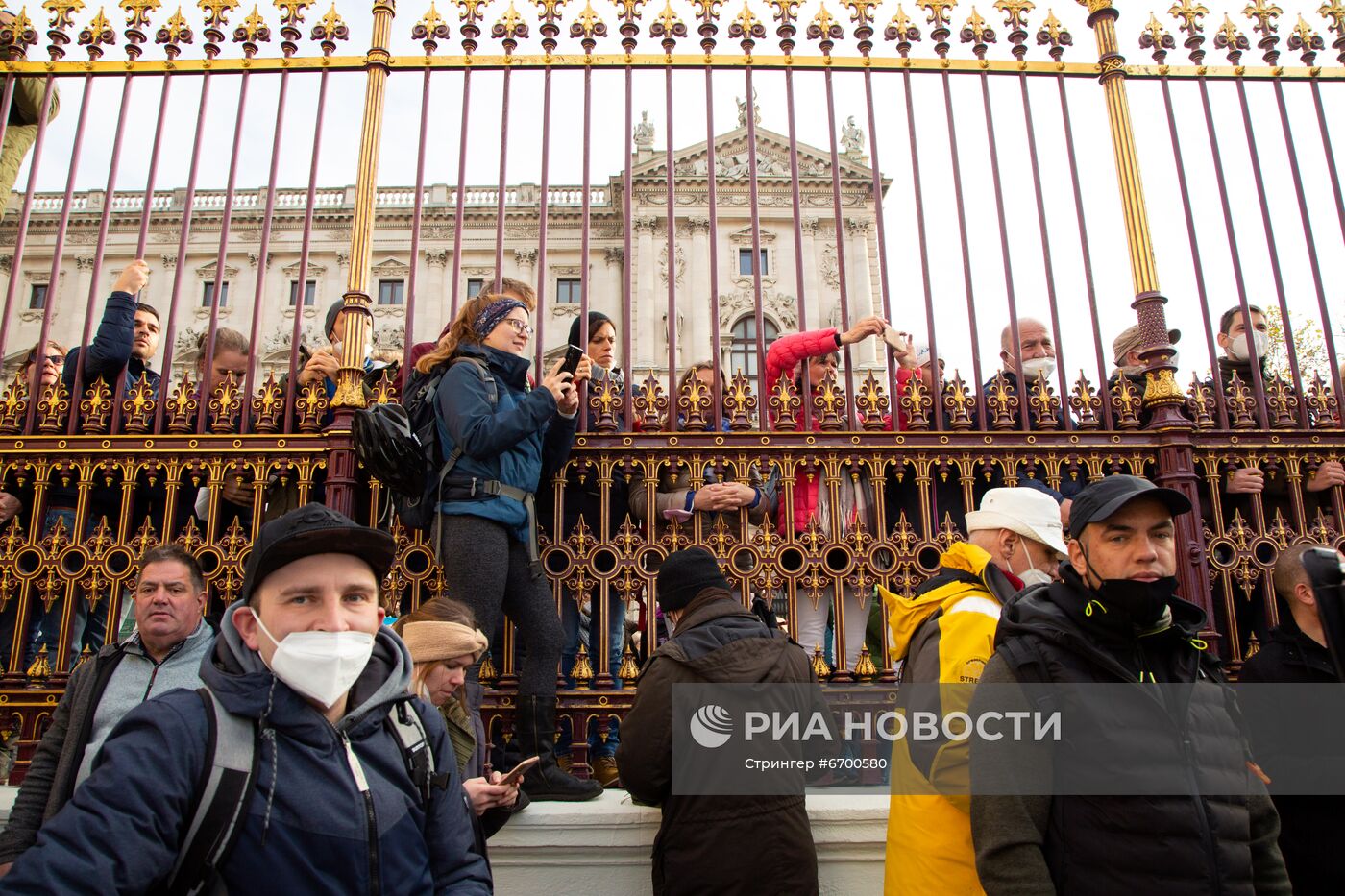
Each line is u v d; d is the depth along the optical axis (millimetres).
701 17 4289
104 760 1722
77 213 18953
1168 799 2158
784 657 3021
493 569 3371
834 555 3805
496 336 3686
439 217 18891
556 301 18719
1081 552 2439
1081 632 2318
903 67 4332
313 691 1857
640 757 2877
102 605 4574
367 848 1812
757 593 3691
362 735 1950
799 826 2854
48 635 4367
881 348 16141
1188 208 4270
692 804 2816
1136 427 3936
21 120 4945
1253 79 4469
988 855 2232
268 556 1932
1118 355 4867
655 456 3828
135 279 4023
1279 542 3854
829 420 3885
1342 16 4648
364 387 3898
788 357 4051
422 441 3527
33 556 3807
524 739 3367
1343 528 3908
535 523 3564
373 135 4207
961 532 3811
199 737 1764
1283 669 3072
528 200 19250
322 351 4152
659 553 3721
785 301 16969
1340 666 2764
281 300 18797
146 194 4129
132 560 3654
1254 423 4023
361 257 4031
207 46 4316
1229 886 2137
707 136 4148
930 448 3850
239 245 19078
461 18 4324
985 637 2609
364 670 2043
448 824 2062
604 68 4285
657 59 4270
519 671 3979
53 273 4070
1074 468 3887
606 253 18812
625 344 3957
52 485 4066
